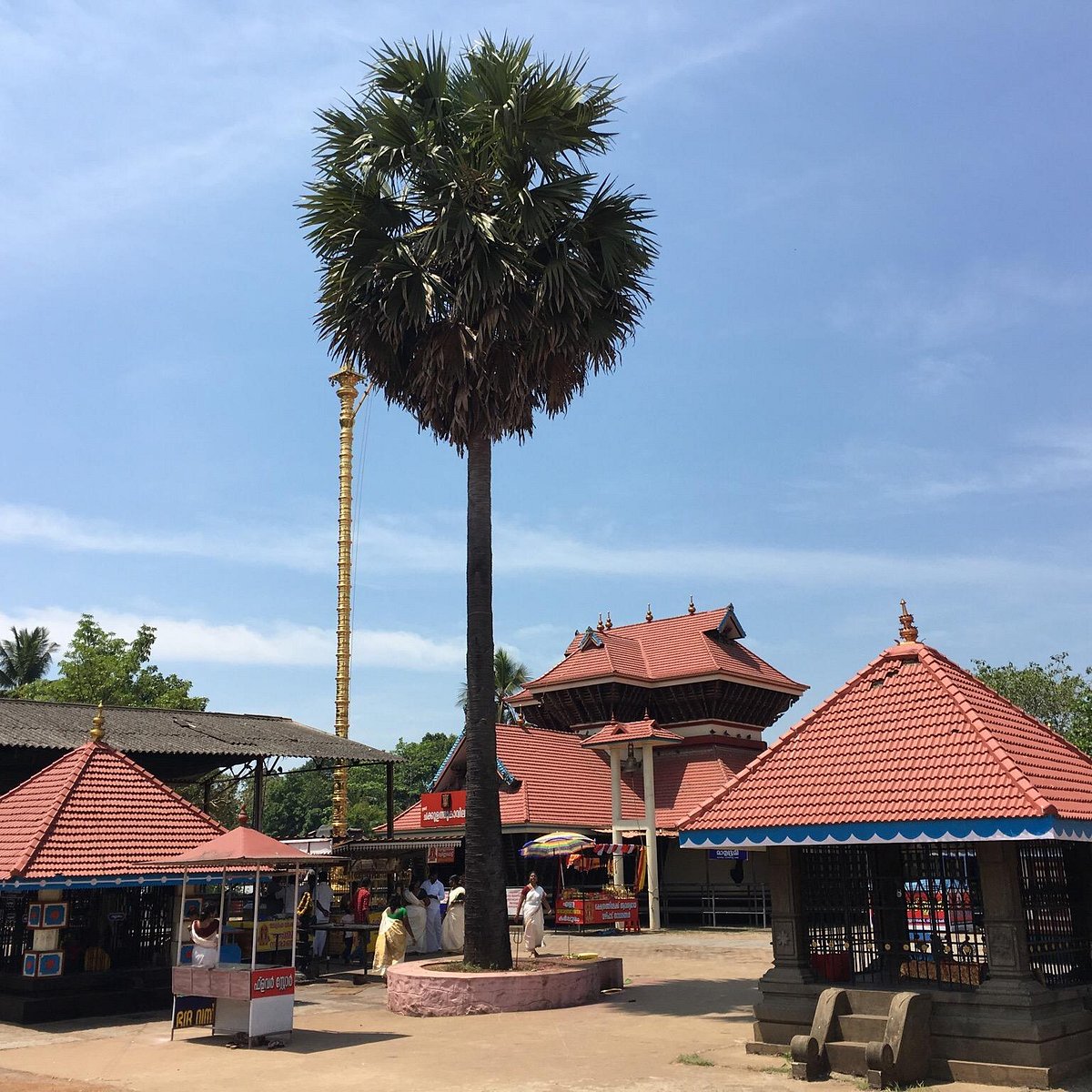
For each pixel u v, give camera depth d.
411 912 23.48
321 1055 12.14
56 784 16.48
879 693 12.32
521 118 17.53
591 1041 12.63
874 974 11.71
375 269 17.48
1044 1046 9.71
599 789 35.62
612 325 18.80
